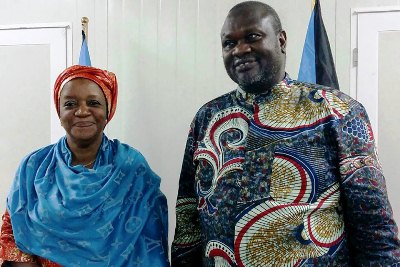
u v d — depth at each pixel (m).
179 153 2.27
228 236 1.03
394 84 2.08
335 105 1.01
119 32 2.32
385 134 2.09
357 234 1.00
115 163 1.28
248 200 1.02
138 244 1.25
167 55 2.28
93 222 1.20
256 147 1.04
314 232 0.98
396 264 0.95
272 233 0.99
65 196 1.19
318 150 1.00
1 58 2.47
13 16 2.46
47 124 2.44
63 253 1.18
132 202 1.27
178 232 1.26
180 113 2.27
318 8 1.89
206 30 2.24
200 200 1.12
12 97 2.47
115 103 1.35
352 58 2.12
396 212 2.06
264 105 1.08
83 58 2.13
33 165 1.27
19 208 1.21
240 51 1.05
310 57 1.87
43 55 2.44
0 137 2.48
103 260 1.19
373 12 2.09
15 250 1.20
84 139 1.24
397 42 2.08
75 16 2.39
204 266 1.13
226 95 1.17
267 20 1.05
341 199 1.02
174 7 2.27
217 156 1.10
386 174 2.08
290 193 0.99
